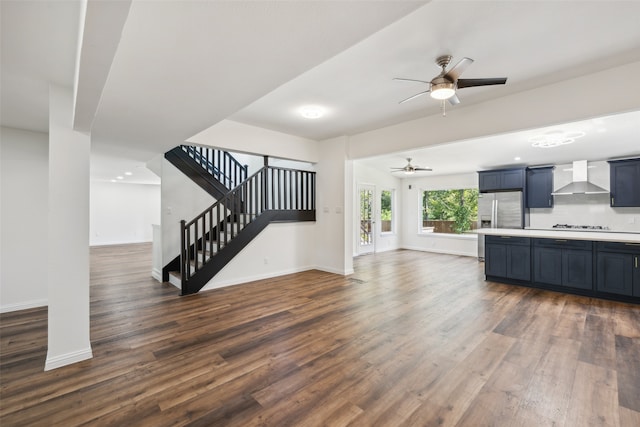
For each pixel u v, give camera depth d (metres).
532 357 2.46
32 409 1.83
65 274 2.37
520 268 4.75
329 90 3.25
